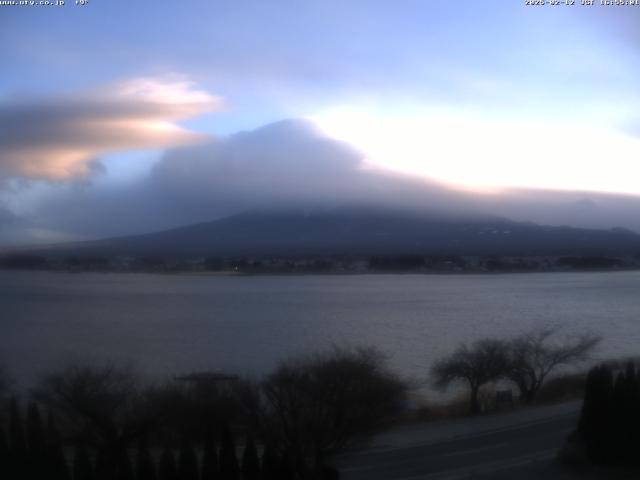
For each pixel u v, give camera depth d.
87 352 49.03
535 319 72.94
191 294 117.06
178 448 20.92
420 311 83.50
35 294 117.69
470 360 33.28
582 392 32.00
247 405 19.92
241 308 89.31
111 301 102.19
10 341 56.69
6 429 19.02
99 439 20.45
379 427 21.12
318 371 20.91
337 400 19.48
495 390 33.12
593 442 20.02
